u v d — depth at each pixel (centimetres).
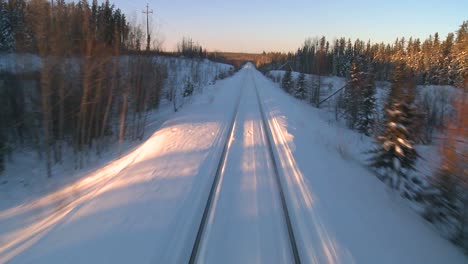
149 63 2480
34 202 1077
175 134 1609
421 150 1120
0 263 593
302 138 1656
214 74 7738
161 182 945
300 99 5544
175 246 618
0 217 970
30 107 1809
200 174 1020
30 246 626
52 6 1577
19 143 1798
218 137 1562
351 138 2470
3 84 1769
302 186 941
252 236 671
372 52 9388
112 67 1955
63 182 1305
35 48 1708
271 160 1217
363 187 1058
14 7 2247
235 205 814
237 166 1133
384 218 811
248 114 2372
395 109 1152
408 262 621
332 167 1212
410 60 7950
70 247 612
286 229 702
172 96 3566
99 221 709
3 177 1386
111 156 1669
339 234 680
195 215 746
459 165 802
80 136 1814
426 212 933
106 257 580
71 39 1716
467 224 770
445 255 686
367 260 600
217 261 584
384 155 1199
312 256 602
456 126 816
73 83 1805
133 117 2161
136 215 735
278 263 585
